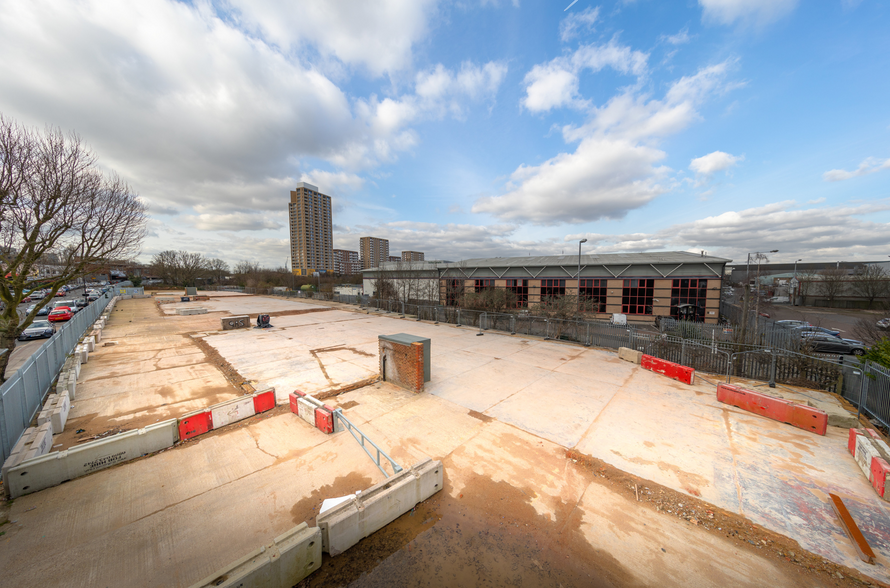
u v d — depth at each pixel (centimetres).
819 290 4894
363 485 542
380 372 1080
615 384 1065
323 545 408
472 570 393
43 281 970
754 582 380
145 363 1278
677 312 2936
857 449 619
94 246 1110
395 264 4356
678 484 559
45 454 572
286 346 1590
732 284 5559
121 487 525
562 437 719
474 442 695
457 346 1603
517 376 1139
